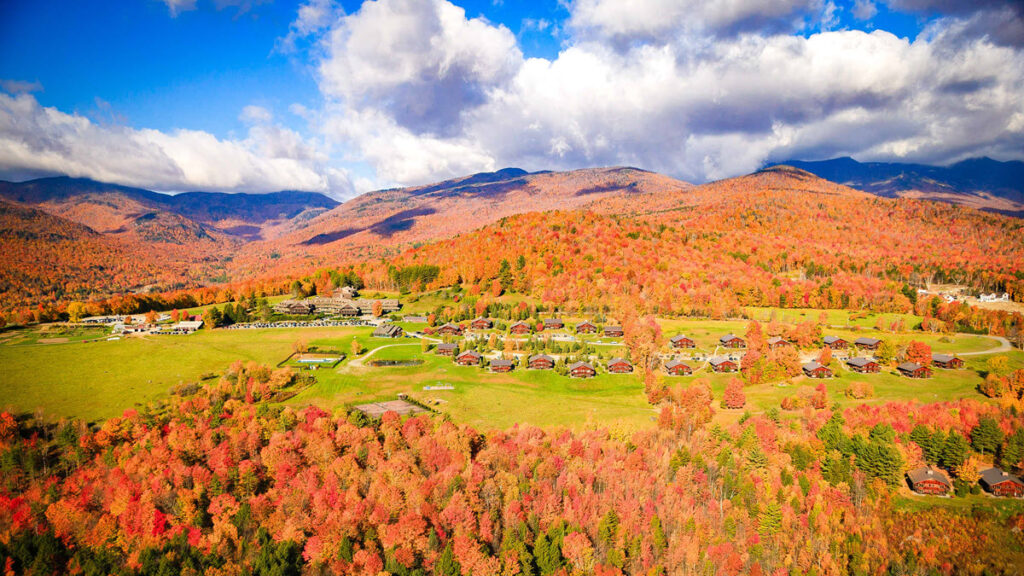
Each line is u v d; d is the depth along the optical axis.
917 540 113.31
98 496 115.00
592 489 120.25
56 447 135.25
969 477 123.38
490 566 100.38
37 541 103.94
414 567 100.94
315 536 102.81
